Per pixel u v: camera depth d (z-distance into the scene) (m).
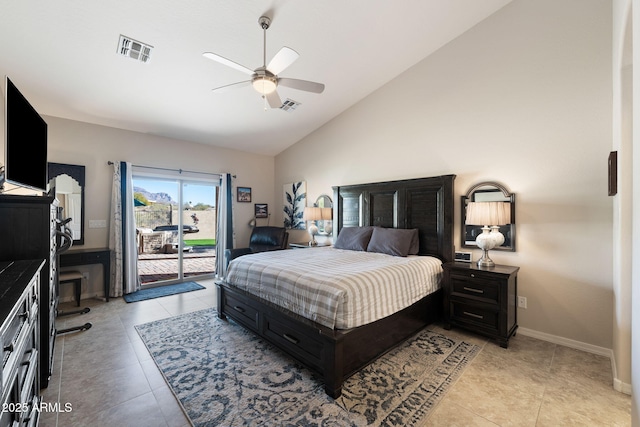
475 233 3.19
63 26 2.41
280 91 3.90
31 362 1.38
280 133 5.19
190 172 5.02
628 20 1.68
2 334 0.82
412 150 3.80
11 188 2.74
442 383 1.99
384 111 4.13
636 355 1.08
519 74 2.88
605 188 2.42
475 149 3.20
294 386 1.95
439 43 3.44
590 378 2.06
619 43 1.97
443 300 3.00
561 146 2.64
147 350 2.47
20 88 3.08
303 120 4.84
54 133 3.73
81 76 3.04
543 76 2.74
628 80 1.95
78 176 3.89
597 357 2.38
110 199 4.17
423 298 2.86
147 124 4.23
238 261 3.06
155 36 2.64
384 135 4.13
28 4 2.20
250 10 2.52
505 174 2.98
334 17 2.78
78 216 3.90
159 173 4.66
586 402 1.80
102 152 4.11
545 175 2.73
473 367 2.21
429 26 3.13
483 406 1.75
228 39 2.79
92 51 2.72
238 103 3.97
